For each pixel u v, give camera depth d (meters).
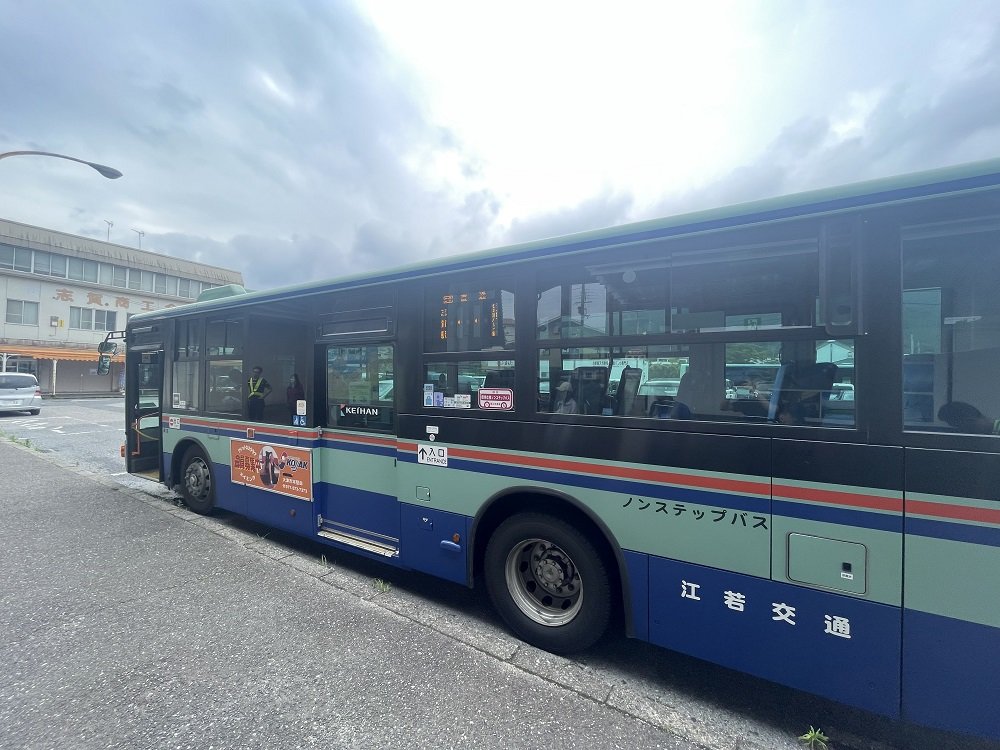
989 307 1.94
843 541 2.12
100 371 7.14
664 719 2.41
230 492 5.16
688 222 2.53
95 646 2.97
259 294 4.72
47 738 2.20
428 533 3.51
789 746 2.25
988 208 1.92
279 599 3.62
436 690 2.58
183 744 2.17
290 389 4.55
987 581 1.87
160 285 36.53
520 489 3.04
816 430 2.20
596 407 2.81
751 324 2.38
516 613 3.10
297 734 2.24
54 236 31.36
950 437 1.94
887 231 2.08
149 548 4.66
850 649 2.11
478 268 3.25
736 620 2.37
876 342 2.09
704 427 2.46
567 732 2.29
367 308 3.89
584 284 2.87
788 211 2.28
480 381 3.25
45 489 7.04
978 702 1.89
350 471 4.09
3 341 28.67
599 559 2.78
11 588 3.77
